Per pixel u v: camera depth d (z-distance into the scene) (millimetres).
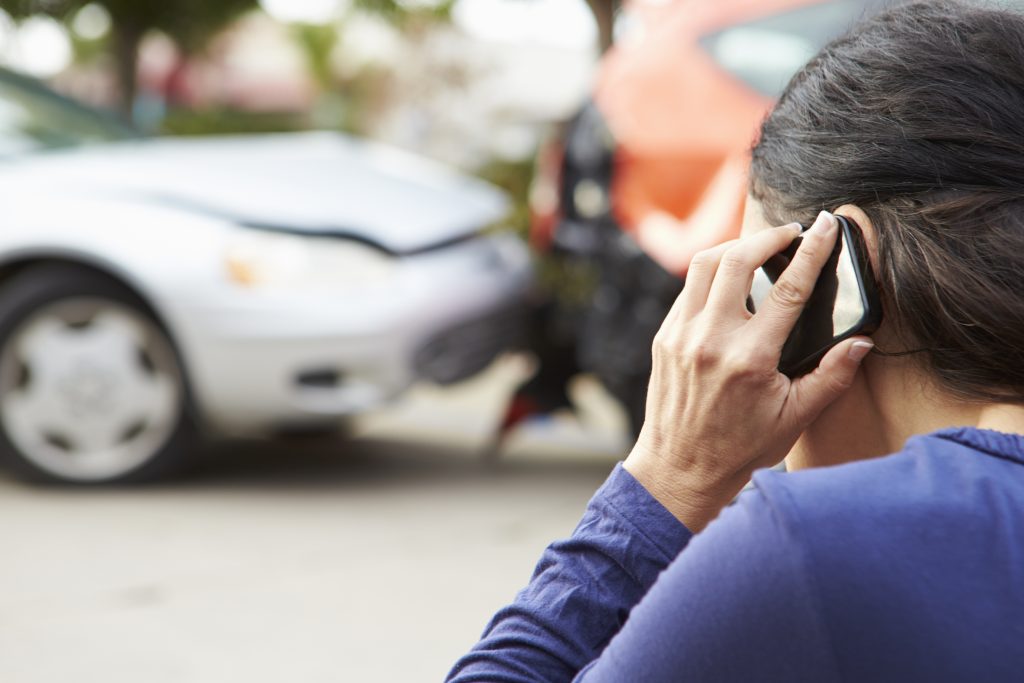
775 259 1000
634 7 4277
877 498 813
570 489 4652
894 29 979
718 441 993
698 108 3795
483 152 13477
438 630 3236
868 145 946
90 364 4527
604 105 4082
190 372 4453
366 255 4457
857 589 774
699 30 3957
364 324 4352
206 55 12695
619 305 3932
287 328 4332
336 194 4656
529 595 1021
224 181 4637
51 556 3828
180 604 3414
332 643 3146
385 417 5914
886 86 950
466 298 4598
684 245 3670
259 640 3166
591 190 4086
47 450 4586
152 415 4535
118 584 3574
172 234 4426
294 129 15734
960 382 908
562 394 4895
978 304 882
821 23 3752
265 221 4434
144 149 5098
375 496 4539
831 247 958
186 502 4434
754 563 797
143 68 17219
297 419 4434
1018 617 770
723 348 991
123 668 2977
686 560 838
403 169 5230
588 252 4059
